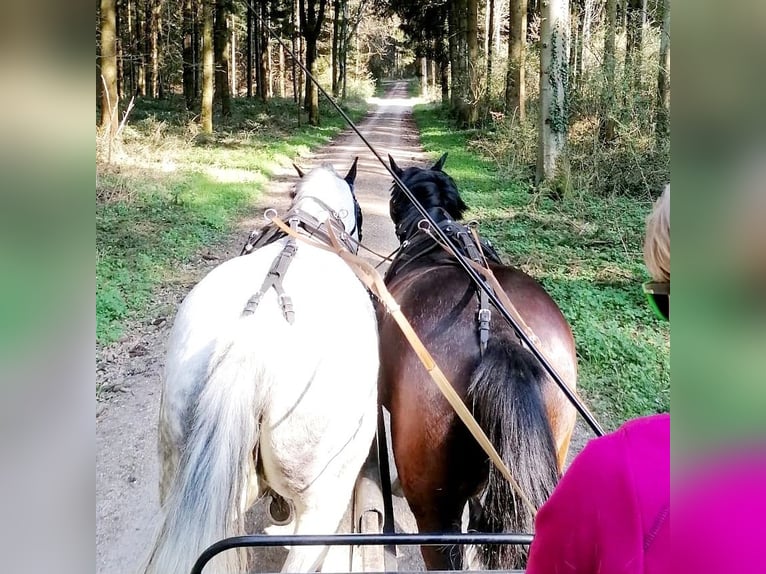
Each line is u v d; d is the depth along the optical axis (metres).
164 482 2.67
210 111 20.31
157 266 9.26
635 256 9.48
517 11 19.09
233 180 14.88
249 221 12.18
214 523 2.27
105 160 13.62
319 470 2.63
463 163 17.75
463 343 3.00
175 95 31.56
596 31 15.89
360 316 2.86
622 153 12.70
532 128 16.19
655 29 14.14
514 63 19.27
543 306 3.31
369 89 52.97
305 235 3.47
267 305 2.63
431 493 3.09
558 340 3.20
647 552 1.14
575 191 12.20
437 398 2.98
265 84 32.25
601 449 1.25
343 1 35.19
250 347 2.48
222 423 2.36
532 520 2.65
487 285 3.04
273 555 4.04
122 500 4.55
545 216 11.52
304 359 2.57
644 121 12.80
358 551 3.24
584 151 12.97
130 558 3.96
